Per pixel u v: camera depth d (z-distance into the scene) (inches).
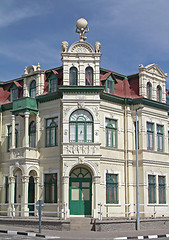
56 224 1042.7
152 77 1417.3
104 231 1035.9
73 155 1182.3
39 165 1299.2
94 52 1250.0
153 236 967.0
